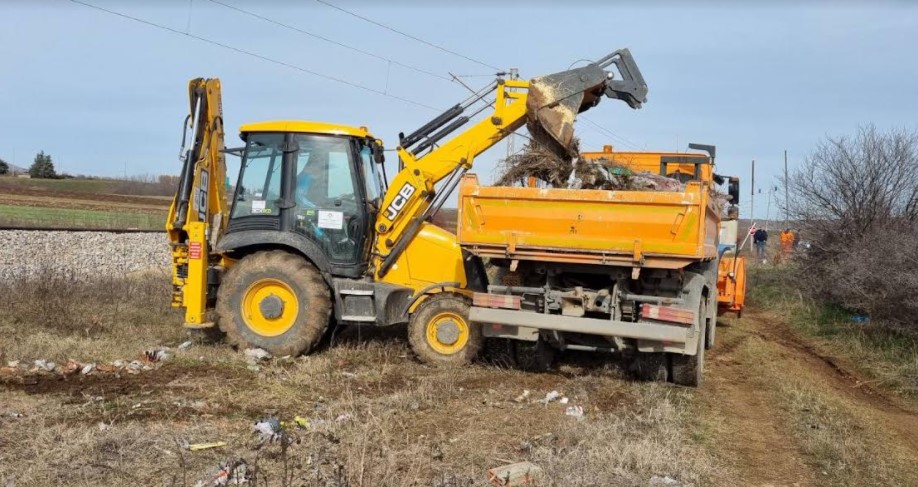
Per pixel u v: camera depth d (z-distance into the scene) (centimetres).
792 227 1609
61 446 500
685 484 492
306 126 876
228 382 714
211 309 888
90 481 451
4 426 548
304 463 488
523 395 717
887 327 1102
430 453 520
